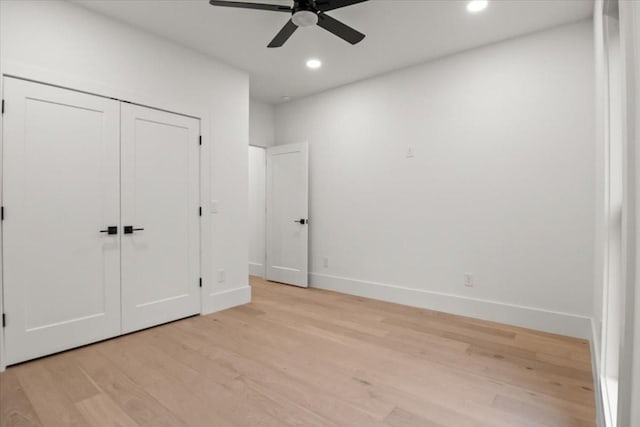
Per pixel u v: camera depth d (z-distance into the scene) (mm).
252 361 2363
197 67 3322
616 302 1675
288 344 2658
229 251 3619
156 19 2777
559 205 2850
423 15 2707
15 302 2285
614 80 1690
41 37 2389
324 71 3812
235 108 3670
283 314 3400
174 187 3154
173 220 3148
